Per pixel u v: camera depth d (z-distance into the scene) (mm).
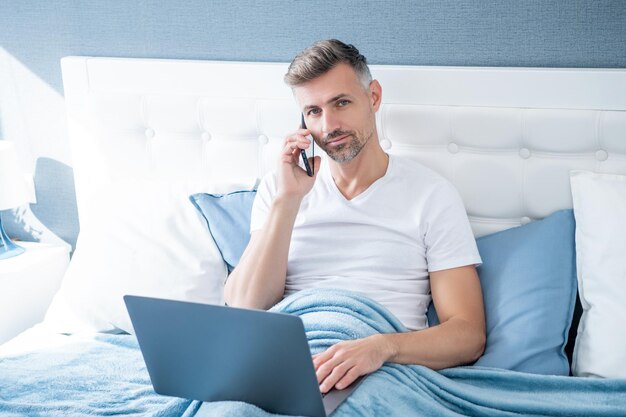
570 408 1631
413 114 2137
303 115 2002
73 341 2061
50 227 2787
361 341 1675
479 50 2131
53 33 2582
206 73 2342
